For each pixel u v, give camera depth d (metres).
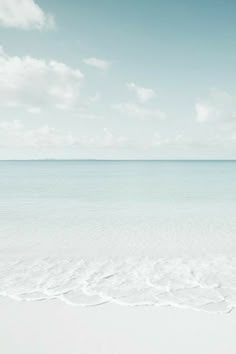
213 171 66.44
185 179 38.72
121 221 11.93
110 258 7.32
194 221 11.91
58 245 8.54
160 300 4.80
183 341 3.69
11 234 9.79
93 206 15.91
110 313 4.36
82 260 7.15
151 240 9.08
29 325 4.04
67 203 17.08
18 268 6.52
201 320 4.16
